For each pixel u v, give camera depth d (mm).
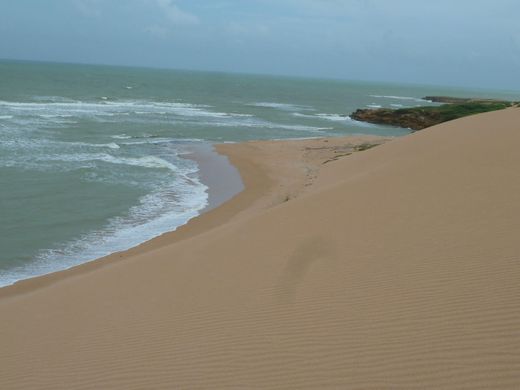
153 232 15758
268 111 68500
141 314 6809
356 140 38000
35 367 5789
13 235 15266
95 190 20922
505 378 3875
